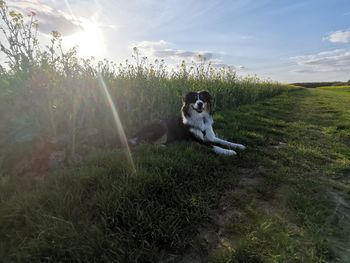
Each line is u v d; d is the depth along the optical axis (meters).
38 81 2.74
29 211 1.93
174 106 5.14
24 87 2.64
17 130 2.57
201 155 3.21
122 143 3.45
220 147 3.96
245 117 6.17
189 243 1.76
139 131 3.94
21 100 2.67
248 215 2.13
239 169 3.11
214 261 1.60
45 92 2.78
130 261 1.54
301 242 1.79
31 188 2.29
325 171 3.03
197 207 2.11
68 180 2.28
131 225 1.80
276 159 3.46
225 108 7.51
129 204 1.94
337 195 2.50
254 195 2.46
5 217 1.84
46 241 1.61
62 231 1.68
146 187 2.18
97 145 3.34
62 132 3.01
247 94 9.38
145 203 2.02
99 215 1.87
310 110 8.38
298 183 2.72
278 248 1.66
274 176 2.81
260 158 3.42
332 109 8.62
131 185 2.17
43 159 2.66
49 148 2.75
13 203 1.97
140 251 1.60
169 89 5.22
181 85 6.00
